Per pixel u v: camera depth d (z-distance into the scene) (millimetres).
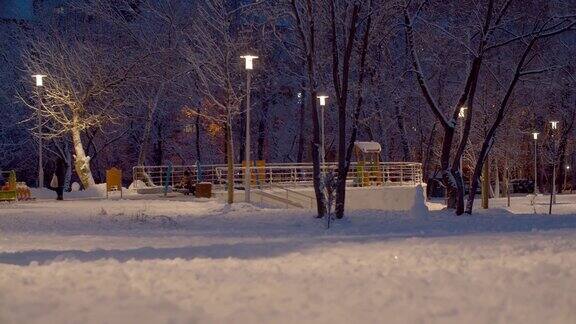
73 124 62562
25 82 66750
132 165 82625
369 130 72625
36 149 75250
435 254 16703
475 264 14656
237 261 15883
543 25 40156
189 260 16203
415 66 42594
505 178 86125
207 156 83000
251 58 45438
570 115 83562
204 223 33750
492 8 40281
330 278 12961
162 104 72750
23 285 12281
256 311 9766
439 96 68000
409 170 65375
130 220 33844
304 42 37500
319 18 39781
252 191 53406
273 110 84562
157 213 39938
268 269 14406
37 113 61875
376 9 39031
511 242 19469
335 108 78938
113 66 64188
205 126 79688
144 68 65875
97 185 61594
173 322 8852
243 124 80500
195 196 55062
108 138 78188
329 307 10078
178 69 66438
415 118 76625
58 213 38688
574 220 34875
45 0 74000
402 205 59031
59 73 62625
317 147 37031
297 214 38938
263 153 83125
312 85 37500
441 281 12469
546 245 18266
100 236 25953
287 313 9625
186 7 69062
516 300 10602
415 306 10133
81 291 11555
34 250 19719
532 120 82000
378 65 63656
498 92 70188
